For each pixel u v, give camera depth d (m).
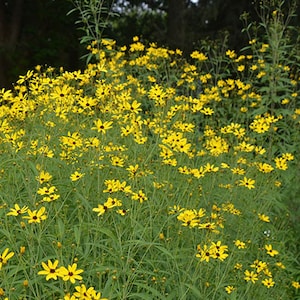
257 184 4.97
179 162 4.61
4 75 12.45
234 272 3.77
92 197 3.90
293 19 11.59
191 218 3.20
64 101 4.40
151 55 7.25
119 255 3.12
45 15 12.88
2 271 2.78
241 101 7.13
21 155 4.09
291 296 4.36
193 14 13.70
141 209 3.63
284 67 6.75
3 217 3.45
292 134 6.41
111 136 5.06
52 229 3.46
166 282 3.33
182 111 5.46
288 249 4.94
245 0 12.96
